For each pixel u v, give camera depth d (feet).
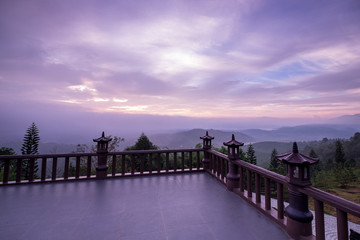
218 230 7.82
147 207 10.11
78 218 8.89
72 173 51.85
